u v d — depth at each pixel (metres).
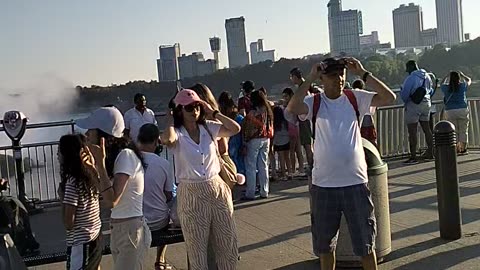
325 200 5.03
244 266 6.61
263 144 10.29
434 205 8.86
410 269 6.11
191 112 5.24
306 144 11.91
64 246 6.46
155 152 6.64
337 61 5.02
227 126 5.40
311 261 6.64
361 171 5.01
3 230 5.93
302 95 5.07
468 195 9.36
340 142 4.98
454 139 6.93
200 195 5.20
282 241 7.52
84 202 4.72
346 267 6.08
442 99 13.71
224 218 5.30
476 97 14.05
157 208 6.18
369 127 11.22
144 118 11.42
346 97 5.11
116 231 4.83
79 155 4.67
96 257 4.81
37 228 8.87
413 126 12.90
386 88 5.00
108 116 4.75
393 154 13.76
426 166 12.27
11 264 4.46
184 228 5.29
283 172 12.05
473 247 6.66
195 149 5.21
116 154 4.81
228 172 5.54
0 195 6.07
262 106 10.26
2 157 10.73
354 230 5.02
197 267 5.25
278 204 9.80
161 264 6.64
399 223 7.92
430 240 7.04
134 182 4.80
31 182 10.97
